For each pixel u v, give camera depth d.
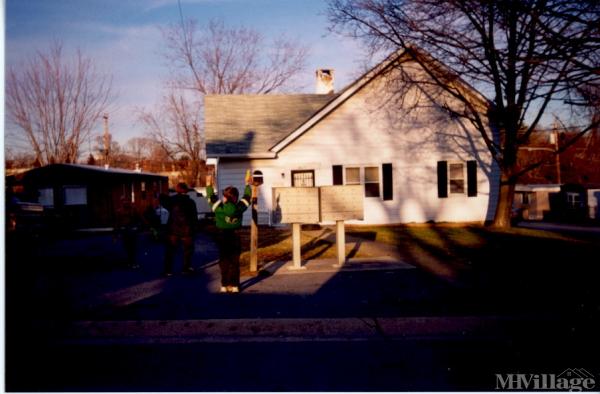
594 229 25.70
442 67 16.94
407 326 6.55
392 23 15.35
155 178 29.25
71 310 7.34
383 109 20.88
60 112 31.56
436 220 21.22
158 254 13.16
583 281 8.70
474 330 6.41
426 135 21.06
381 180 20.92
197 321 6.69
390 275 9.59
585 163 43.59
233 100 23.98
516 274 9.45
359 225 20.64
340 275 9.70
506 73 9.58
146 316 7.01
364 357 5.52
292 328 6.55
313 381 4.82
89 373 5.07
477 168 21.27
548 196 39.94
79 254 13.19
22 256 12.68
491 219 21.41
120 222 11.27
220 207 8.38
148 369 5.18
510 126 17.88
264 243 14.76
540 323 6.53
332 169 20.77
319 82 27.27
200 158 42.72
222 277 8.42
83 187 21.59
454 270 9.96
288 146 20.62
